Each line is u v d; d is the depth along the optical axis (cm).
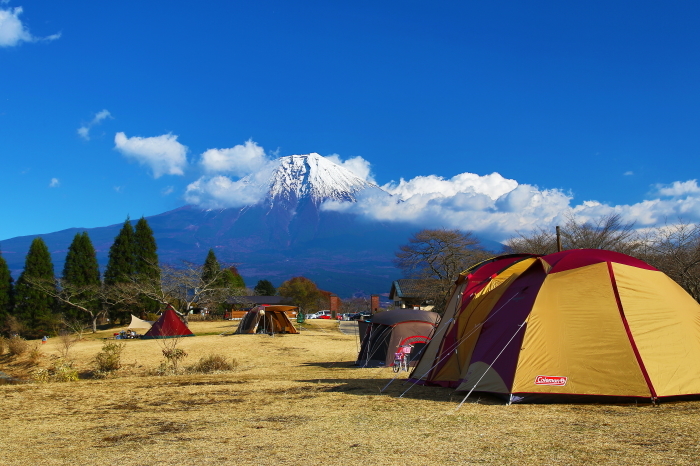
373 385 1212
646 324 884
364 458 582
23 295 5100
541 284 967
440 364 1158
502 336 954
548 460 543
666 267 2378
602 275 939
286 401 999
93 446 683
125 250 5600
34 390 1220
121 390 1211
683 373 845
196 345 2734
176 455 623
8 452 662
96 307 5297
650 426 669
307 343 2830
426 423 754
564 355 883
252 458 598
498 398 915
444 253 4431
